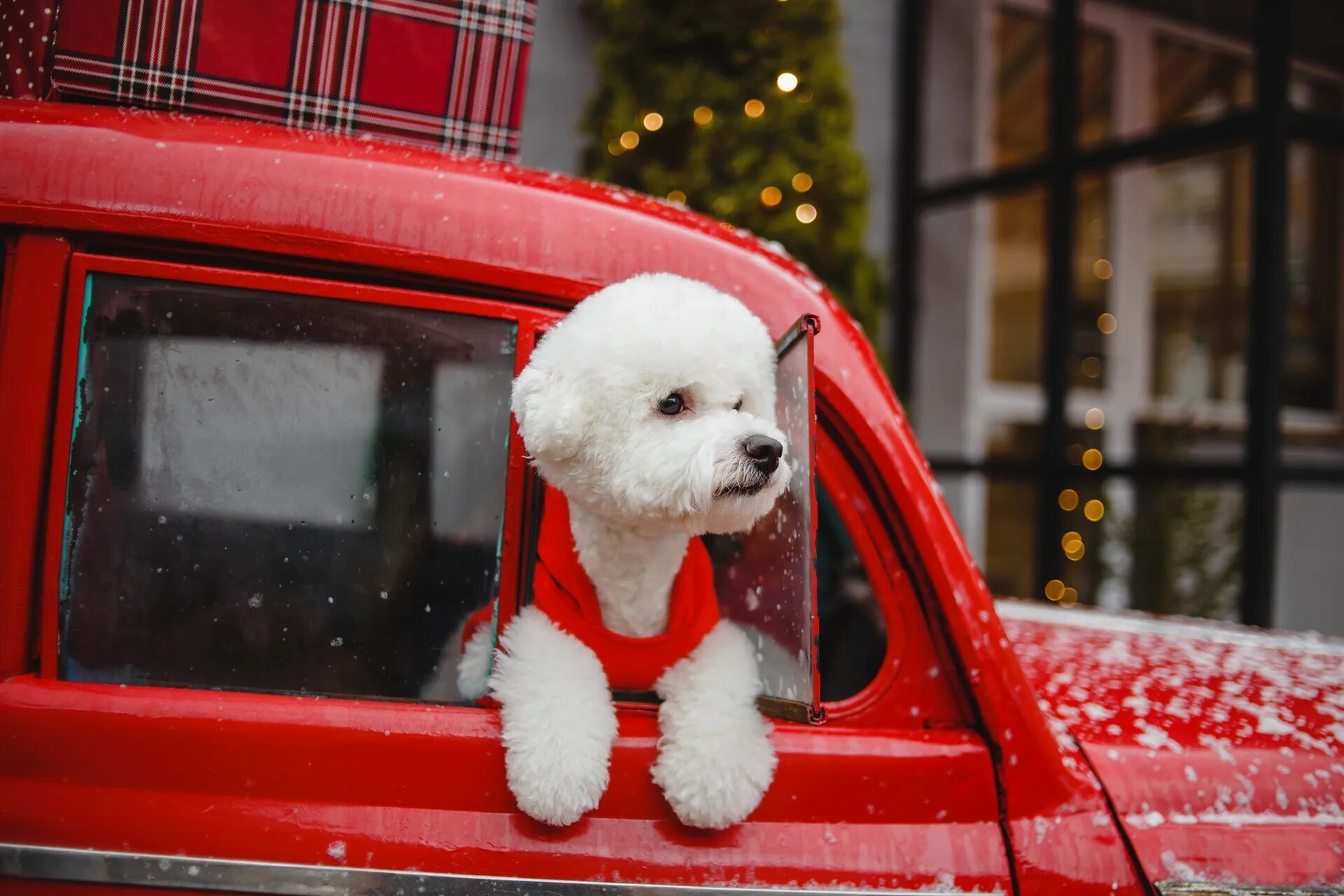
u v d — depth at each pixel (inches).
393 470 45.4
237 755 41.8
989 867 43.6
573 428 38.9
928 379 227.6
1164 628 75.4
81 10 50.2
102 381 43.7
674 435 39.0
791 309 49.1
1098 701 52.9
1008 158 232.5
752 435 37.8
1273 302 150.8
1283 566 211.6
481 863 41.4
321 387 45.0
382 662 45.1
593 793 41.3
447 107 56.4
